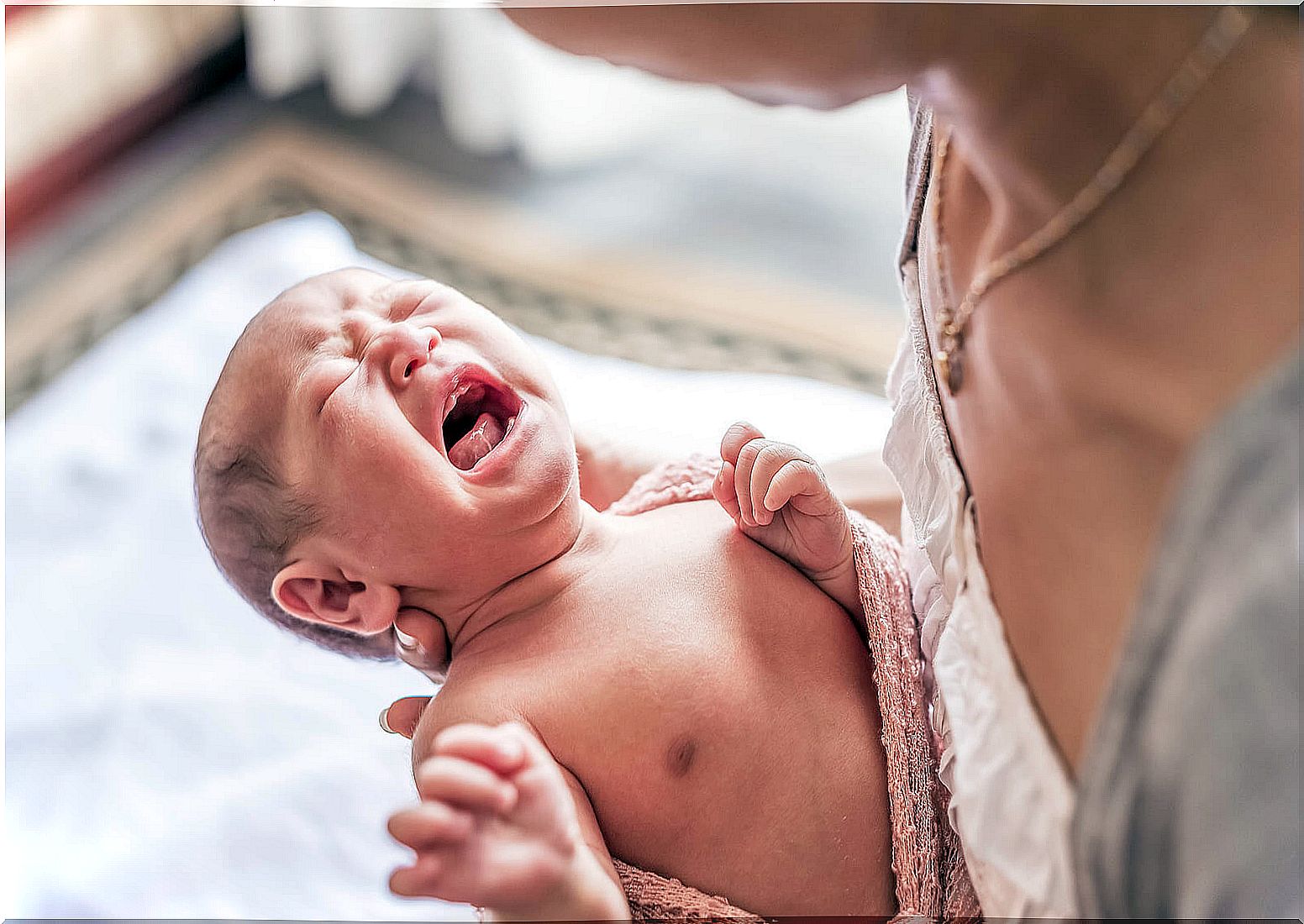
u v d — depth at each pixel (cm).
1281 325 53
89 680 151
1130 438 59
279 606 120
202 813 136
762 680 94
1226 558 51
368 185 252
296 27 267
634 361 201
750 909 90
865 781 91
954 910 88
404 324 106
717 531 104
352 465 102
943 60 58
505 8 58
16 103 234
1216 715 52
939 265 77
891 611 97
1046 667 66
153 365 194
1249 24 54
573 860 75
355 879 132
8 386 202
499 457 102
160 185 253
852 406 168
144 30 260
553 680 95
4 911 129
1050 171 60
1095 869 59
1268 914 55
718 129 262
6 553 167
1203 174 55
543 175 256
